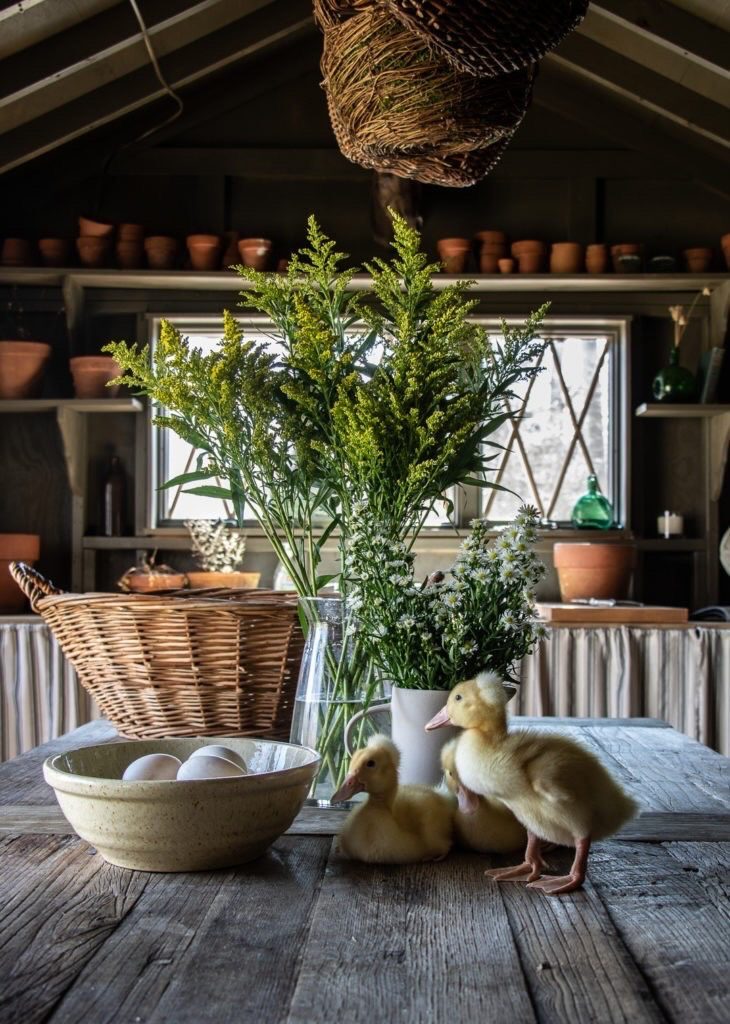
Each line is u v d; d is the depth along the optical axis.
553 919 0.94
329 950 0.87
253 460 1.45
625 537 4.17
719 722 3.51
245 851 1.09
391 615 1.33
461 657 1.32
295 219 4.29
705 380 4.03
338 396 1.43
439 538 4.17
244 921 0.94
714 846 1.20
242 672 1.67
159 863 1.07
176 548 4.15
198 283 4.10
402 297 1.46
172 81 3.81
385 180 3.96
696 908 0.98
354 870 1.09
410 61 2.23
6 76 3.42
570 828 1.01
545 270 4.12
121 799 1.03
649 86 3.72
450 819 1.15
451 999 0.77
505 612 1.29
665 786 1.53
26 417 4.29
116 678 1.70
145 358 1.45
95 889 1.03
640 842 1.22
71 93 3.75
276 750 1.27
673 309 4.08
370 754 1.10
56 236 4.25
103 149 4.16
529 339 1.52
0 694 3.52
